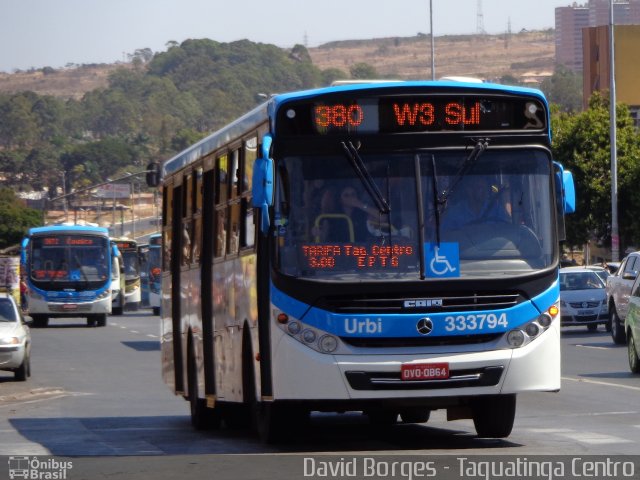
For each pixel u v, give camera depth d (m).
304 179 27.73
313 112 27.88
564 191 28.66
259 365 28.34
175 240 39.53
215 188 33.66
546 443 29.95
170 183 40.75
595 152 133.62
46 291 113.31
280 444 30.66
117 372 63.00
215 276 33.62
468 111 28.22
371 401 28.12
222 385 32.91
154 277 141.62
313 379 27.14
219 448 30.73
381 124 28.00
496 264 27.73
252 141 29.70
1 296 61.78
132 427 37.97
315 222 27.62
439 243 27.62
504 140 28.30
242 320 30.12
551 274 27.98
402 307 27.31
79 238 115.00
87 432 36.38
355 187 27.77
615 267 99.50
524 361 27.56
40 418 41.53
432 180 27.91
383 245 27.55
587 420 35.41
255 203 27.23
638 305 51.22
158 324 119.25
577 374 52.03
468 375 27.38
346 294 27.28
